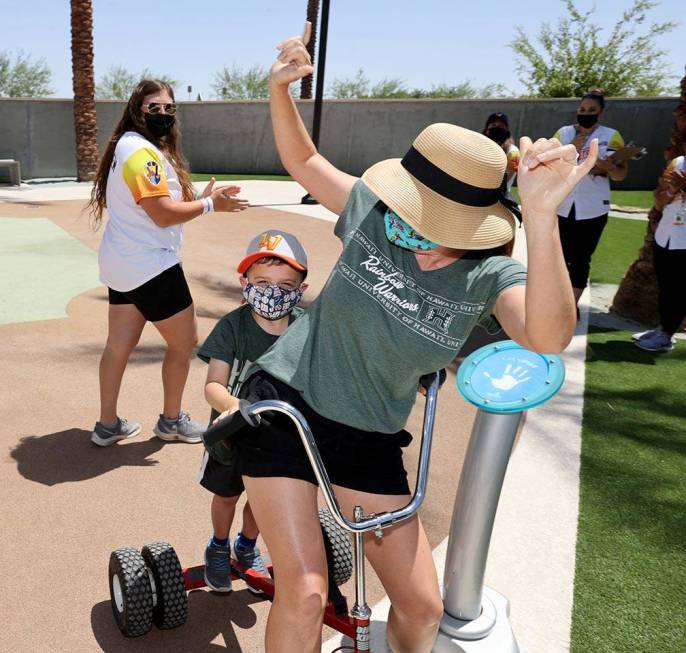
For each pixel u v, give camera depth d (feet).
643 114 65.10
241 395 7.58
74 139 67.97
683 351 21.86
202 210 12.35
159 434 14.10
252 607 9.72
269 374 7.43
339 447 7.13
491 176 6.58
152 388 16.63
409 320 6.78
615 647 9.29
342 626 8.39
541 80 104.32
